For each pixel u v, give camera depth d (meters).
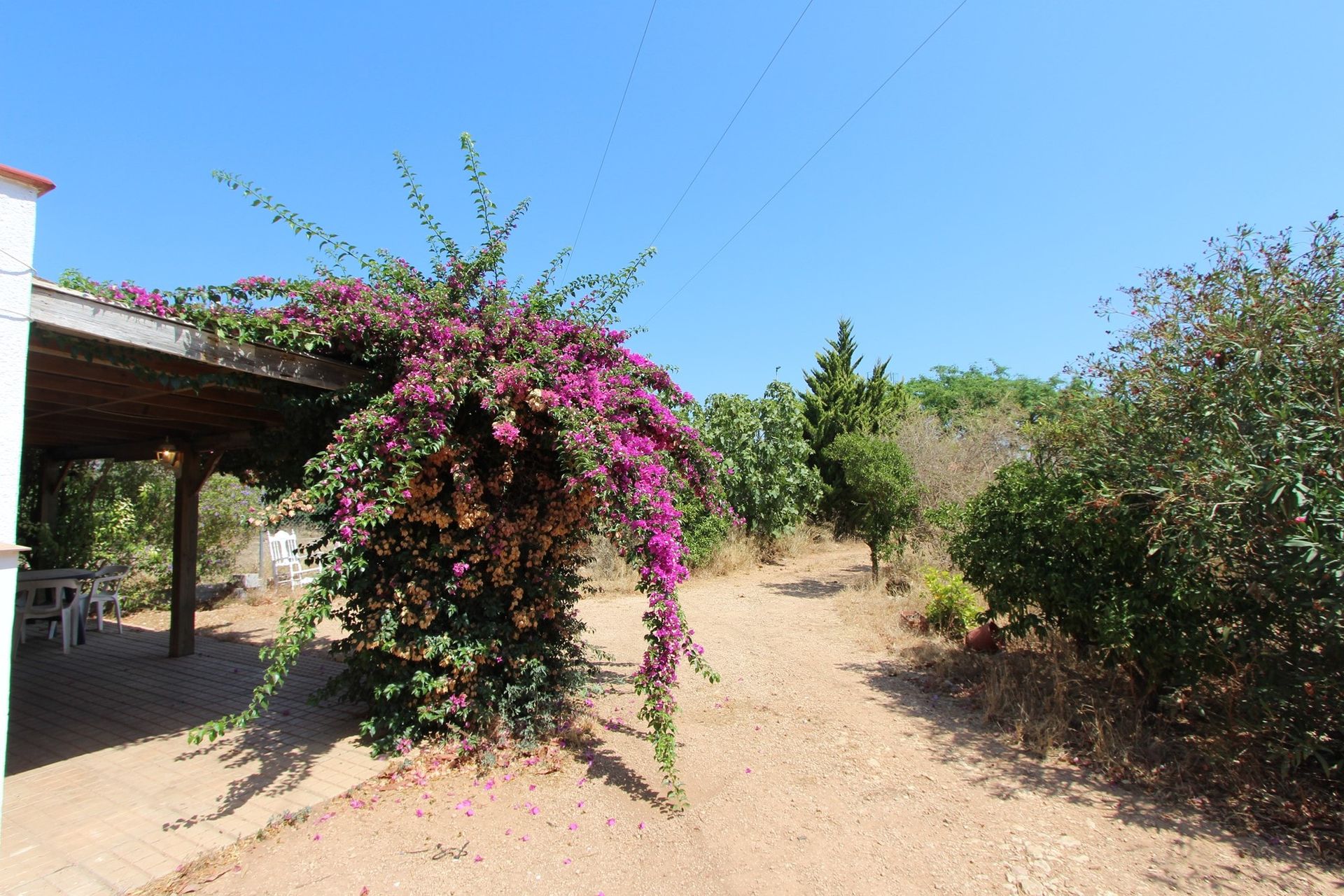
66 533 9.31
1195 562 3.98
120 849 3.27
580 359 4.79
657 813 3.67
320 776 4.08
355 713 5.21
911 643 7.12
